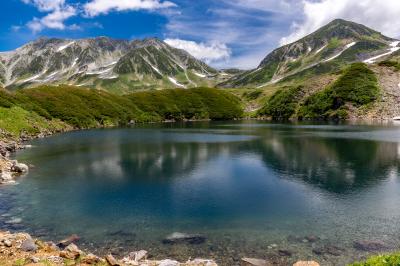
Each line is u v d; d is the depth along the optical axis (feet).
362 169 175.11
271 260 76.84
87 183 153.58
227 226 100.07
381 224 99.86
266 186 145.48
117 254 80.48
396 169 173.88
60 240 90.02
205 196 131.85
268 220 104.63
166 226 100.48
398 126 436.76
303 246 84.74
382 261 50.52
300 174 166.71
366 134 339.98
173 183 152.35
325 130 401.08
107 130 469.98
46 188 144.97
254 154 229.66
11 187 147.13
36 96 525.75
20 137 326.44
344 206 117.39
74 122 497.87
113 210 115.96
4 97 422.82
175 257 79.00
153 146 277.23
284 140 305.12
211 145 279.69
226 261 76.48
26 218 107.76
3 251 64.49
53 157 224.74
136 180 158.61
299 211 112.78
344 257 78.18
